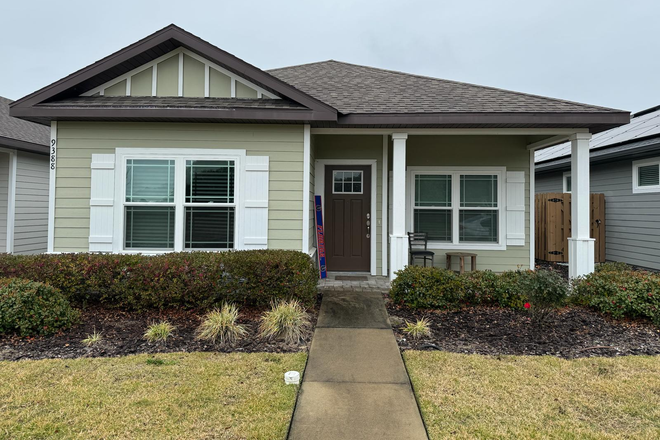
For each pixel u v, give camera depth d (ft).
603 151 29.19
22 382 9.41
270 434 7.52
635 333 13.38
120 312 15.24
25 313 12.46
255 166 18.97
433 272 16.72
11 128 28.73
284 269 15.33
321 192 24.13
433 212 24.88
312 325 14.20
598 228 31.04
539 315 14.16
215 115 17.70
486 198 24.79
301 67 30.07
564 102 19.75
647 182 27.43
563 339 12.87
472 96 21.24
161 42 18.20
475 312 15.75
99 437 7.33
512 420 8.07
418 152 24.77
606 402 8.80
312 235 22.43
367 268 24.49
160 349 11.82
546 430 7.72
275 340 12.64
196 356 11.22
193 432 7.53
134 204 18.71
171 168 18.93
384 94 21.90
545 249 31.60
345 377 10.09
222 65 18.98
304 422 8.00
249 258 15.51
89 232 18.69
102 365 10.50
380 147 24.20
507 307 16.16
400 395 9.16
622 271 18.13
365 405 8.69
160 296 14.85
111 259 15.55
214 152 18.92
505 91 22.29
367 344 12.42
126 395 8.87
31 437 7.28
